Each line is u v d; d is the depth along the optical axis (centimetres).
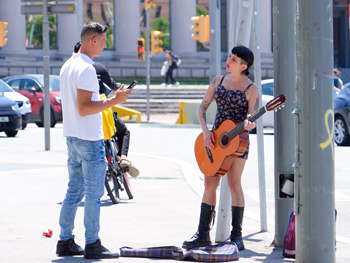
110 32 8450
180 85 7144
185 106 4734
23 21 7731
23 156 2686
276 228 1201
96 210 1084
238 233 1180
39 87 4616
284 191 1171
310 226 951
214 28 3378
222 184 1239
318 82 939
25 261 1067
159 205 1638
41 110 4581
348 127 3238
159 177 2145
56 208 1562
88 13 8425
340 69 8775
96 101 1057
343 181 2167
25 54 7706
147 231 1332
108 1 8450
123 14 8338
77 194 1116
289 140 1174
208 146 1153
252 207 1734
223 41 8675
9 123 3578
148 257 1101
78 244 1200
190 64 8450
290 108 1172
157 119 5550
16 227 1351
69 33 8094
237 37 1248
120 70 8219
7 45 7650
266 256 1123
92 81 1059
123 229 1352
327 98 944
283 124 1174
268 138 3656
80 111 1056
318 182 946
